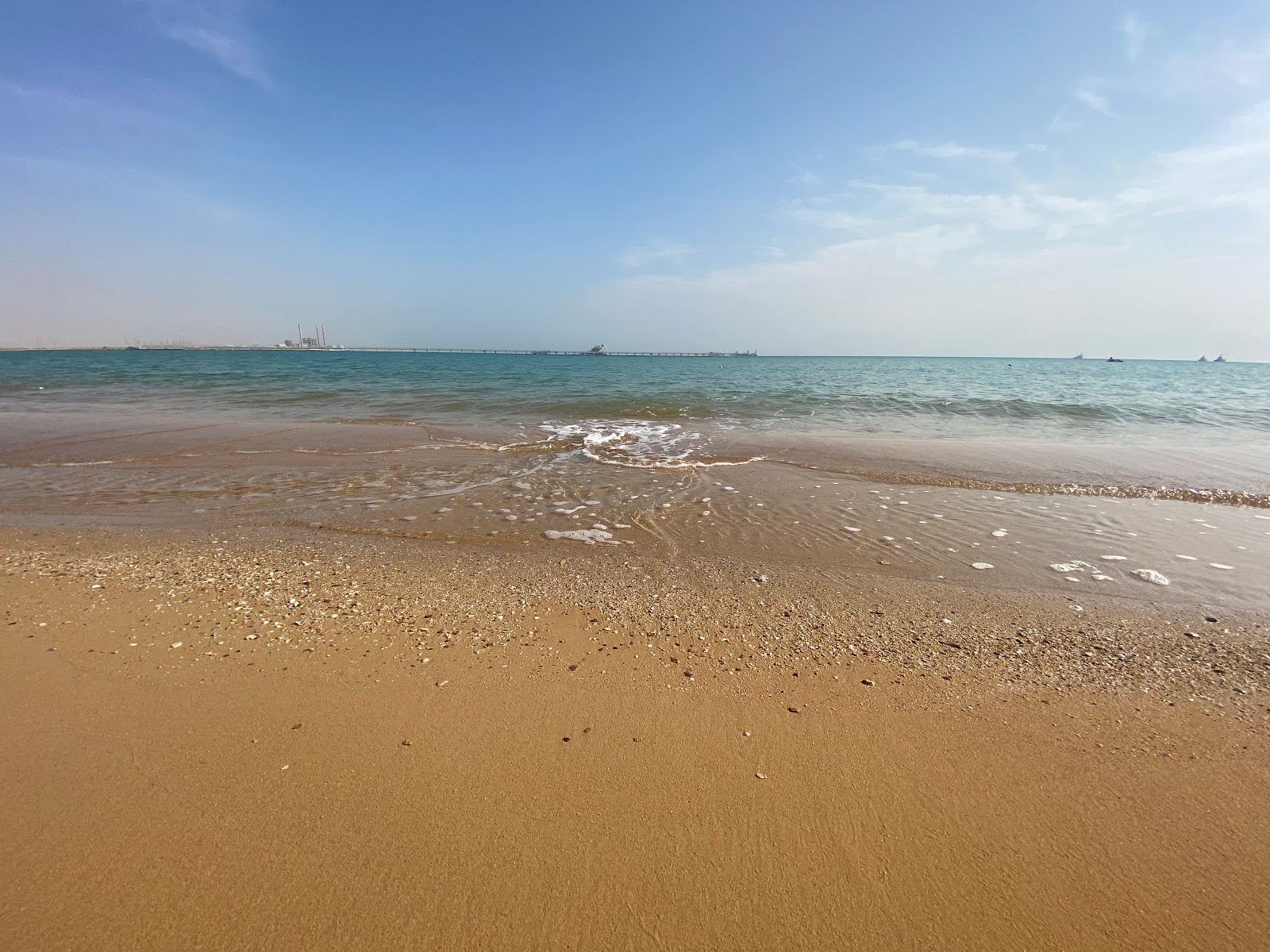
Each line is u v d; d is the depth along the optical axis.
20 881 1.75
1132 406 16.47
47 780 2.16
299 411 15.16
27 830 1.93
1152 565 4.80
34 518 6.09
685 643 3.37
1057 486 7.46
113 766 2.24
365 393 20.16
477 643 3.33
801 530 5.73
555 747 2.40
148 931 1.61
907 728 2.57
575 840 1.93
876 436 11.47
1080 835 1.98
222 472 8.24
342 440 10.75
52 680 2.85
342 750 2.36
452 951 1.57
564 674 2.99
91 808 2.03
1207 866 1.86
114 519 6.07
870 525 5.87
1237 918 1.69
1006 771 2.29
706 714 2.65
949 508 6.48
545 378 31.39
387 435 11.40
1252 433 12.15
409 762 2.29
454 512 6.34
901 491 7.21
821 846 1.93
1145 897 1.76
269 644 3.27
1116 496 7.00
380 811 2.04
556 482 7.67
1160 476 7.91
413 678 2.93
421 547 5.19
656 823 2.00
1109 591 4.27
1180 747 2.46
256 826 1.96
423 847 1.89
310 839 1.91
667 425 12.89
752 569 4.69
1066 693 2.88
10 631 3.36
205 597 3.94
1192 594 4.21
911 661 3.20
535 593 4.12
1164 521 5.98
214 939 1.59
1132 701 2.82
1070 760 2.36
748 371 42.34
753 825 2.00
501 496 7.00
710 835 1.96
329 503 6.69
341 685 2.85
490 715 2.62
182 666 3.01
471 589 4.17
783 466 8.66
